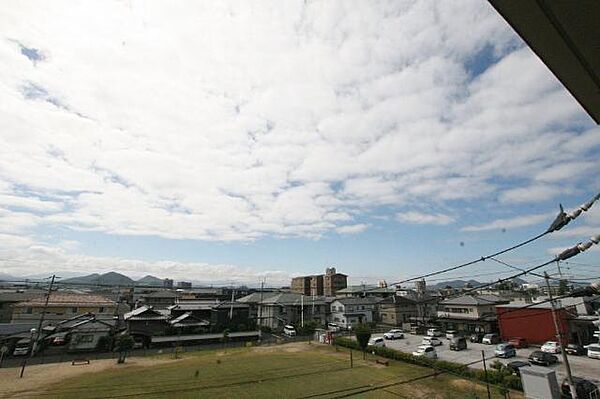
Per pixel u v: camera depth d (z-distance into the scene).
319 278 72.75
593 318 25.05
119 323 35.47
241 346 32.88
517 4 1.07
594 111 1.64
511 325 28.89
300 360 25.44
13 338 27.75
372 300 47.22
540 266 5.79
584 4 1.04
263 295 50.62
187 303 44.75
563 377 18.00
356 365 23.36
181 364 24.08
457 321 34.56
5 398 15.88
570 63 1.34
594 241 4.49
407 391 17.08
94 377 20.00
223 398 16.12
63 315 34.53
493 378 18.08
